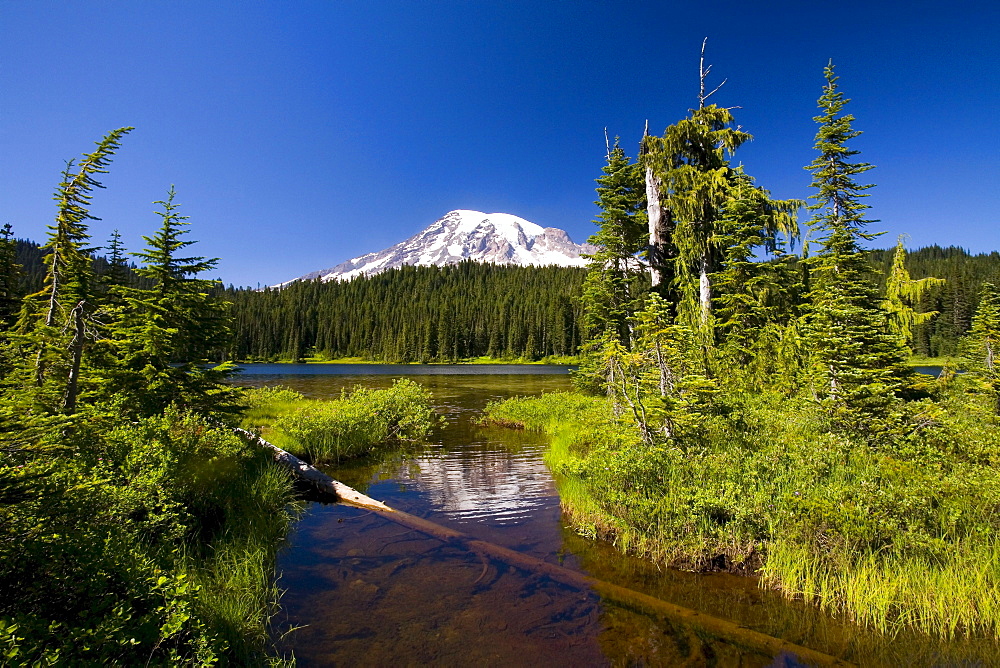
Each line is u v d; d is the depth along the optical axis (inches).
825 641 189.8
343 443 573.0
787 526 253.1
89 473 228.5
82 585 139.8
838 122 658.2
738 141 777.6
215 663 152.7
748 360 676.7
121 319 432.5
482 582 239.3
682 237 751.7
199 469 308.0
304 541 291.4
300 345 4985.2
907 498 247.8
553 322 4394.7
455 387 1637.6
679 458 333.7
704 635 192.7
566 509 356.8
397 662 174.6
